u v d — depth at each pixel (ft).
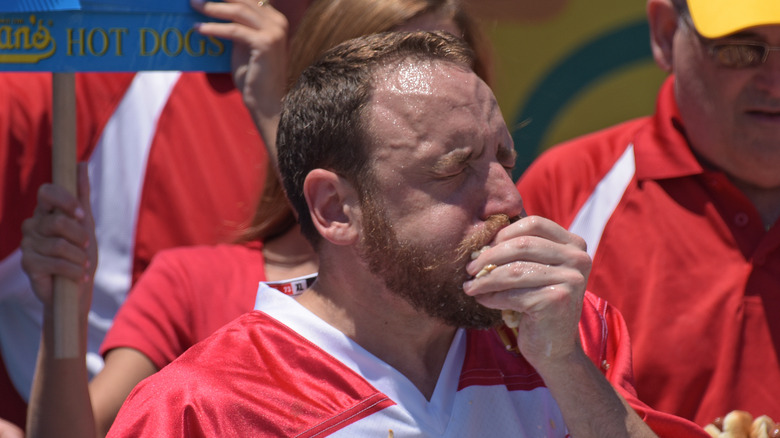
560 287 21.15
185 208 41.75
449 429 23.04
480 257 21.47
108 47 26.37
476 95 22.39
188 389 22.50
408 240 21.95
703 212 36.70
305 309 23.84
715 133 36.01
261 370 23.03
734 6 34.12
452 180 21.95
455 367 23.95
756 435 31.55
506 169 23.41
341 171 22.75
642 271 36.63
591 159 39.63
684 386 35.17
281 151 24.34
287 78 32.42
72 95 26.96
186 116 42.34
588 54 54.39
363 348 23.21
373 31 31.01
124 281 41.75
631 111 55.01
